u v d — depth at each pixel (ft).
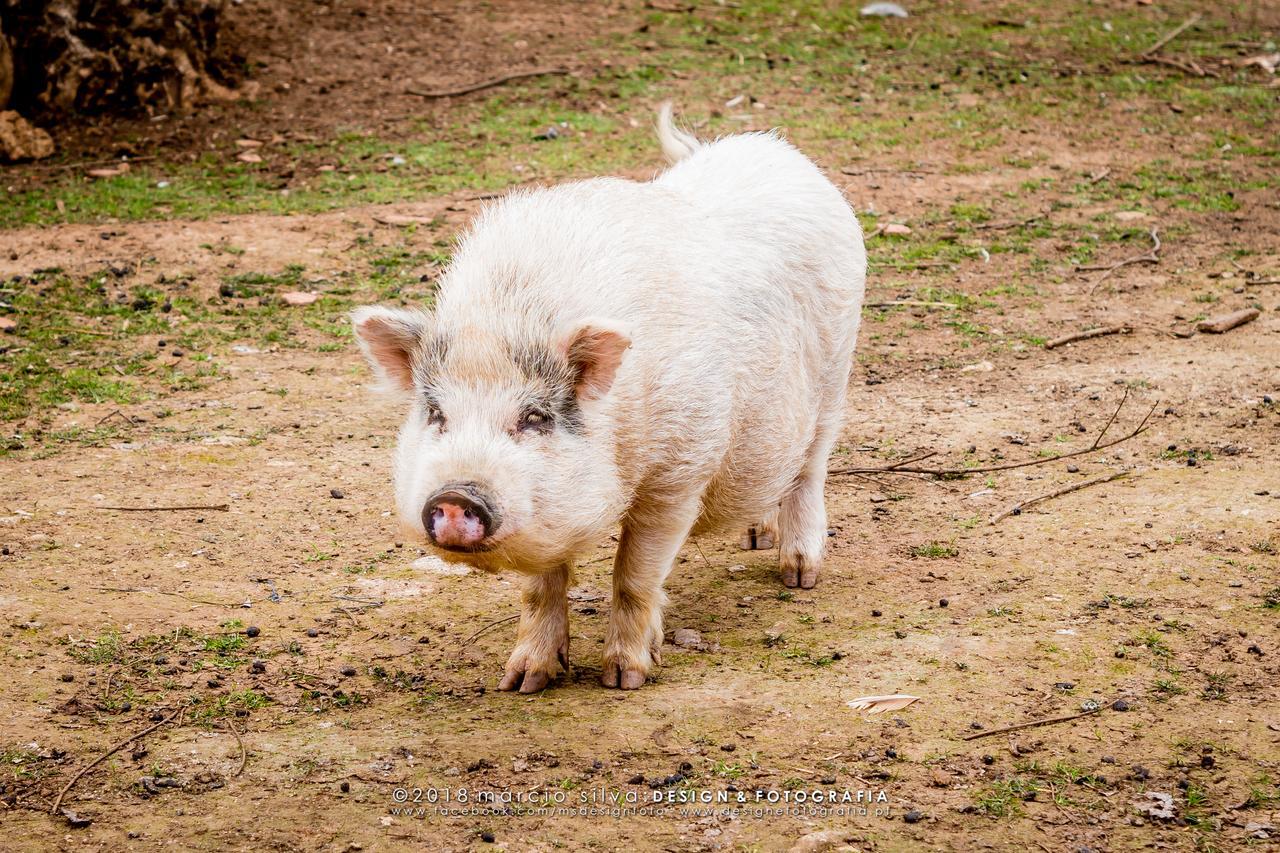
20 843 25.86
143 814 26.94
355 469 45.50
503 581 38.22
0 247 66.28
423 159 81.76
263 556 39.01
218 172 79.92
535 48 102.68
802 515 37.91
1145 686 31.42
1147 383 51.62
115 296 60.75
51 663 32.53
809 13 112.06
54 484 43.11
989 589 36.73
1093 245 68.49
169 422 48.88
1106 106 92.02
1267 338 55.47
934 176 79.00
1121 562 37.68
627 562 31.83
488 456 26.89
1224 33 109.29
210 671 32.68
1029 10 115.14
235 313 59.67
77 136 85.71
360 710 31.24
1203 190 76.07
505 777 28.25
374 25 106.32
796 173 37.04
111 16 88.38
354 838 26.20
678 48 103.04
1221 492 41.63
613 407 28.66
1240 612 34.63
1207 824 26.48
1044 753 28.89
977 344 57.16
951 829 26.45
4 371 52.70
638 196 32.42
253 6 106.63
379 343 29.40
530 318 28.35
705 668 33.01
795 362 35.01
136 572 37.50
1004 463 45.47
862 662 32.94
